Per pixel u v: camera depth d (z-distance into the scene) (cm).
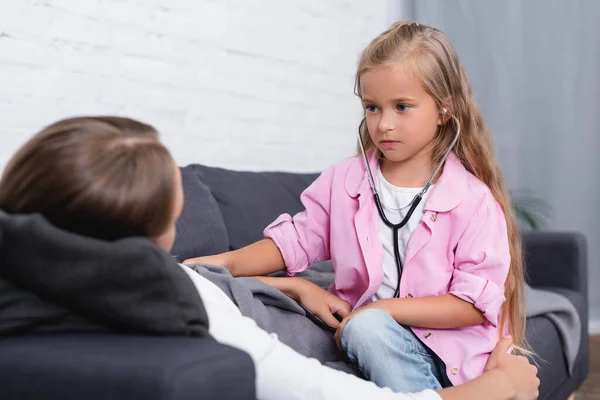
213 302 93
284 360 81
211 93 232
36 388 63
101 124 73
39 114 178
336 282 138
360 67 133
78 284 66
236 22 241
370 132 133
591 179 356
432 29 137
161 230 73
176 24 217
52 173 68
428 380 117
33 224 65
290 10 268
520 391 109
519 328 143
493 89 362
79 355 63
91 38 190
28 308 69
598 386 262
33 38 176
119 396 59
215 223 176
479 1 361
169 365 60
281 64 264
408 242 130
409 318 119
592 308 359
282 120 265
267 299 124
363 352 114
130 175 69
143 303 68
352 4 305
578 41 352
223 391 62
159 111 212
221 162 237
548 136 358
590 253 357
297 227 144
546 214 357
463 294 121
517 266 142
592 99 353
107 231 69
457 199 129
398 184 136
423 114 129
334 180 142
